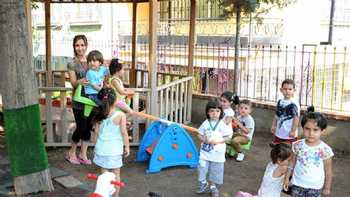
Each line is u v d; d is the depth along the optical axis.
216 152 4.94
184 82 8.61
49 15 9.59
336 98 8.47
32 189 4.96
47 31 9.65
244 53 11.09
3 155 6.47
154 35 6.91
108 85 5.96
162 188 5.33
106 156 4.65
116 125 4.66
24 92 4.76
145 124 7.29
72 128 7.28
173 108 8.17
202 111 8.98
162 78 9.56
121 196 5.04
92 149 6.88
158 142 5.91
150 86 7.05
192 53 8.81
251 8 8.35
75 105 5.97
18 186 4.91
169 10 17.11
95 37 21.70
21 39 4.68
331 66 8.91
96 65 5.95
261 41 14.34
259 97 8.75
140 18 19.17
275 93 8.66
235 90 8.70
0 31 4.64
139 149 6.32
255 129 8.34
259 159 6.65
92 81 5.91
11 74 4.70
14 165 4.88
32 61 4.82
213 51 10.55
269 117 8.13
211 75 9.74
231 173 5.98
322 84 8.17
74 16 23.48
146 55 14.24
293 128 5.79
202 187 5.10
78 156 6.43
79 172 5.81
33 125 4.87
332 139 7.24
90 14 22.56
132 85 10.21
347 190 5.42
